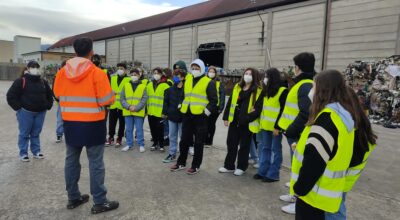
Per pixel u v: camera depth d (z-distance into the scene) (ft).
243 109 15.57
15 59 183.01
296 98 12.67
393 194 13.98
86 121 10.80
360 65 42.11
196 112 15.70
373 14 45.65
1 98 56.65
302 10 55.98
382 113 36.37
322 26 52.54
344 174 6.81
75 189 11.55
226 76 63.82
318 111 6.98
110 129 21.91
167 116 18.61
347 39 49.24
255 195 13.39
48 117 35.63
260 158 15.48
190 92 16.02
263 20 63.57
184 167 16.83
